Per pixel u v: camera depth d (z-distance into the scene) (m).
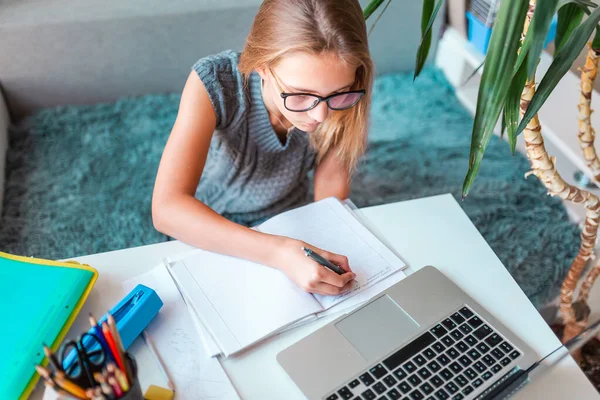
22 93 1.73
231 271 0.81
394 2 1.82
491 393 0.66
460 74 1.95
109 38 1.68
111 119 1.78
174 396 0.66
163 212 0.87
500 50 0.61
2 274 0.75
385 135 1.81
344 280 0.78
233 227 0.84
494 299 0.80
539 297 1.38
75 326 0.73
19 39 1.60
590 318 1.11
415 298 0.78
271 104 0.98
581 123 0.96
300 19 0.75
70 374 0.57
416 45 1.97
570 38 0.71
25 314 0.71
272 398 0.67
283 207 1.25
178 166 0.91
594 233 1.01
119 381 0.54
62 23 1.60
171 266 0.81
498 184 1.67
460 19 1.86
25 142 1.69
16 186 1.57
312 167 1.18
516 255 1.48
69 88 1.77
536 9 0.55
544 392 0.68
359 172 1.67
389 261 0.84
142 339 0.72
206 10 1.68
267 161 1.11
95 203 1.54
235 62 0.97
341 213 0.91
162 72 1.81
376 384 0.67
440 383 0.67
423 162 1.73
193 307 0.76
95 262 0.82
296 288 0.79
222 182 1.15
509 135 0.77
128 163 1.66
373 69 0.88
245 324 0.74
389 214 0.92
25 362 0.66
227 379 0.68
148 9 1.65
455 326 0.74
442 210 0.94
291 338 0.74
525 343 0.72
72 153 1.68
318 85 0.77
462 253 0.87
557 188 0.91
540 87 0.72
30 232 1.46
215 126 0.99
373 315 0.75
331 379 0.68
